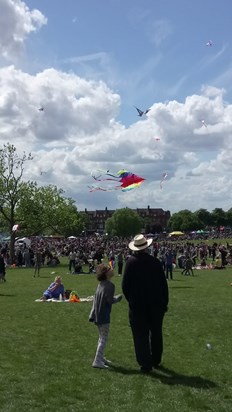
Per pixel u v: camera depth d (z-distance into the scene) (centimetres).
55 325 1573
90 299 2284
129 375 974
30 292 2673
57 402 808
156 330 1015
